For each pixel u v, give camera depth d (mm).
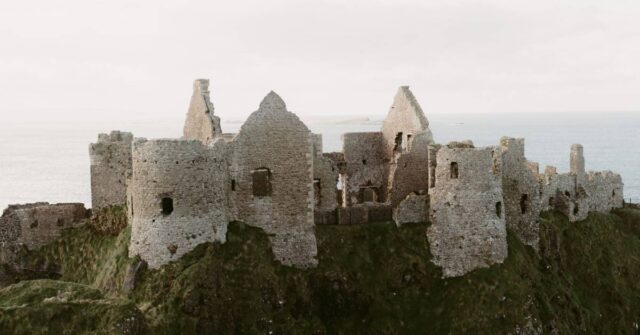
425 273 57156
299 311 52906
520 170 65250
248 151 54406
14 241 60844
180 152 49594
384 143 72688
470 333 53594
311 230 56156
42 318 37812
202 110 60312
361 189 72438
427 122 67188
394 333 53688
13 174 189625
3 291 42219
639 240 77688
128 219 57375
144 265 49656
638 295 70875
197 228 50125
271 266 53500
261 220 54875
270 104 54875
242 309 49656
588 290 68938
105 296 42562
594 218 77188
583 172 78188
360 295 55250
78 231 61906
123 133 65188
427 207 60250
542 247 66812
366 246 58219
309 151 55844
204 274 48562
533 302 57188
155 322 45688
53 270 60219
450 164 57281
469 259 56938
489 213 57406
